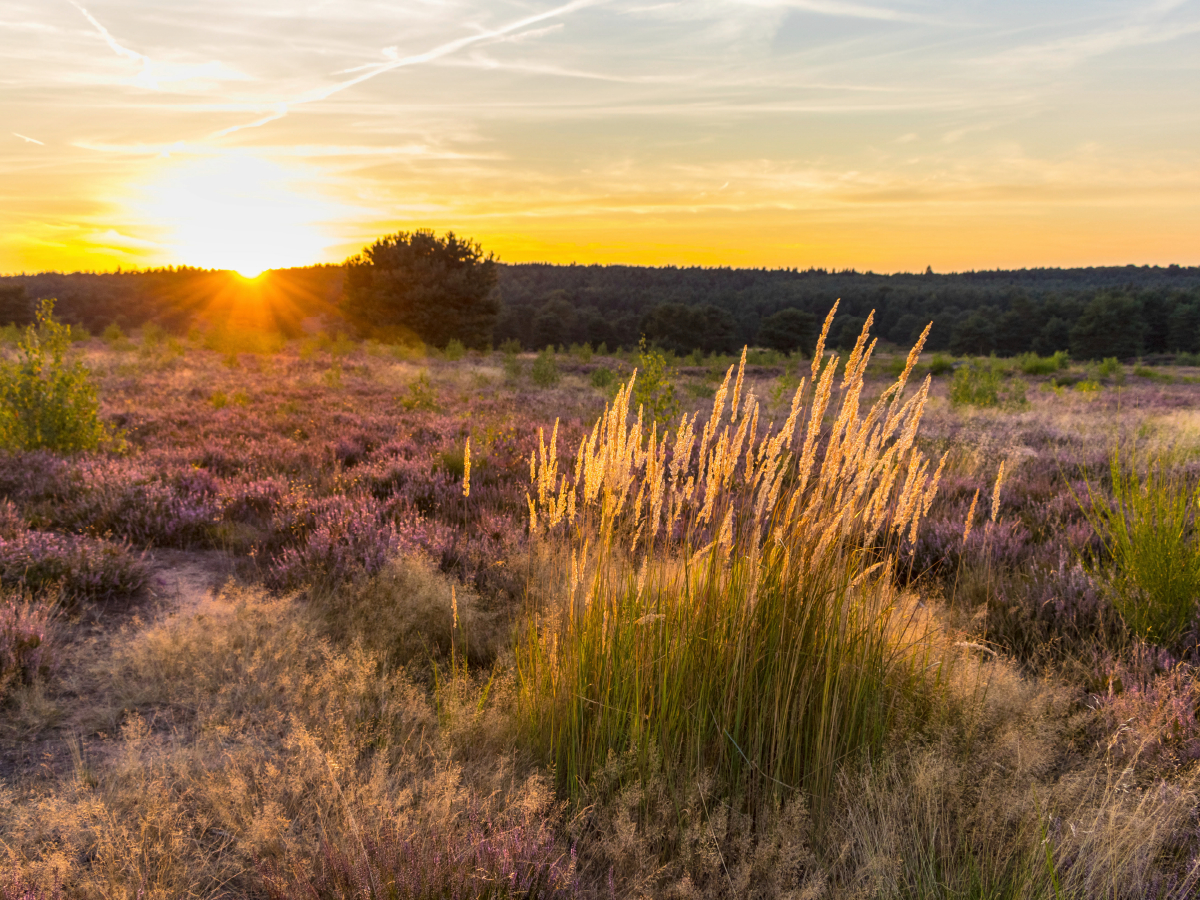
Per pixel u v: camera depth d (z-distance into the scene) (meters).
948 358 44.72
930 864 1.92
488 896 1.84
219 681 3.22
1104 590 3.98
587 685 2.55
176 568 5.23
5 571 4.29
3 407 8.13
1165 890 1.86
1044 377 36.28
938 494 6.45
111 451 8.46
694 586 2.52
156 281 100.38
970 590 4.20
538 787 2.19
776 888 1.85
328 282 119.62
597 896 1.93
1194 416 14.58
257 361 27.91
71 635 3.84
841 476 2.42
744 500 2.58
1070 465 8.32
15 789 2.43
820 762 2.29
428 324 49.09
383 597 4.01
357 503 5.97
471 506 6.46
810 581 2.45
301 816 2.20
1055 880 1.79
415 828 1.99
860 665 2.45
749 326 144.38
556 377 23.67
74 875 1.89
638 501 2.54
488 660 3.58
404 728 2.73
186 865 1.97
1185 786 2.22
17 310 80.56
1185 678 3.04
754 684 2.40
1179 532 3.73
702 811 2.17
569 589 2.77
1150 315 105.50
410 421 12.12
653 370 11.06
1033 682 3.09
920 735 2.39
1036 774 2.28
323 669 3.20
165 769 2.47
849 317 123.50
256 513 6.31
